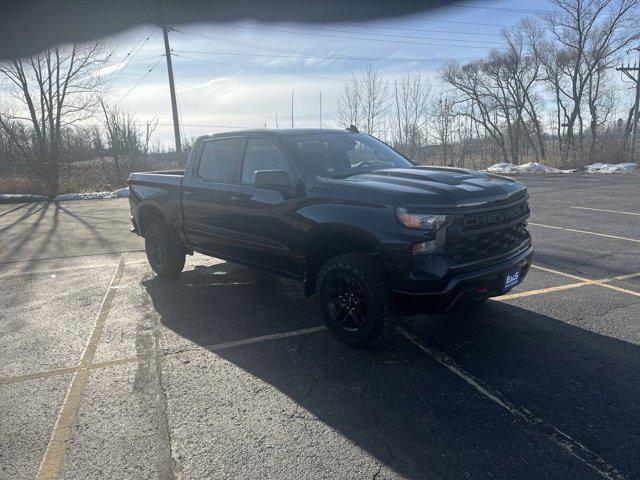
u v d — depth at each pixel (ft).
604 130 115.65
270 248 15.08
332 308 13.56
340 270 12.86
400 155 17.61
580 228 30.12
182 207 18.66
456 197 11.66
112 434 9.54
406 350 13.12
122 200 64.03
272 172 13.30
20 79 79.77
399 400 10.56
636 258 22.43
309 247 13.75
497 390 10.88
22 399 11.00
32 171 77.20
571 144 114.83
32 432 9.69
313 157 14.61
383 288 12.20
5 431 9.75
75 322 16.02
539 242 26.27
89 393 11.20
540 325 14.62
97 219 44.42
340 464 8.47
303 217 13.60
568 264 21.59
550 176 76.69
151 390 11.28
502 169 96.32
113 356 13.24
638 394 10.58
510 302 16.70
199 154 18.26
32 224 42.16
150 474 8.32
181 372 12.16
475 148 148.05
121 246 30.04
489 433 9.26
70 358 13.20
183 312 16.66
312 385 11.34
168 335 14.64
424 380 11.43
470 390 10.91
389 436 9.25
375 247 12.02
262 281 20.27
